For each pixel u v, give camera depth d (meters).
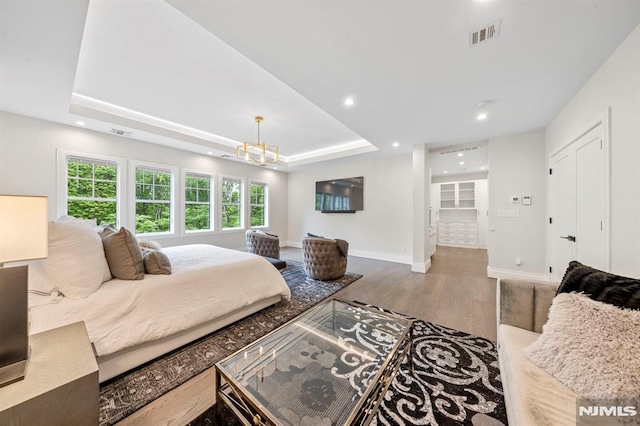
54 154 3.32
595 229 2.17
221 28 1.63
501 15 1.52
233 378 1.23
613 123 1.85
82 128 3.57
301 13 1.51
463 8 1.48
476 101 2.70
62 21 1.55
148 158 4.36
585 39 1.72
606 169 1.91
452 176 8.02
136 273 1.79
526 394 0.97
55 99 2.63
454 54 1.91
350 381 1.40
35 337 1.13
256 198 6.64
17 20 1.52
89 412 0.93
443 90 2.46
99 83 2.67
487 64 2.03
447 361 1.77
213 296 2.12
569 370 1.00
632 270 1.66
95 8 1.63
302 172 7.10
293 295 3.17
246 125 4.02
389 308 2.77
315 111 3.45
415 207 4.44
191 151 4.95
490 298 3.07
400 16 1.54
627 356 0.92
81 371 0.93
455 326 2.32
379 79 2.26
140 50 2.11
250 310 2.51
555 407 0.90
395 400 1.42
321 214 6.67
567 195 2.79
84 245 1.58
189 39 1.97
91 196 3.76
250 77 2.56
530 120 3.24
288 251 6.49
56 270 1.47
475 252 6.71
